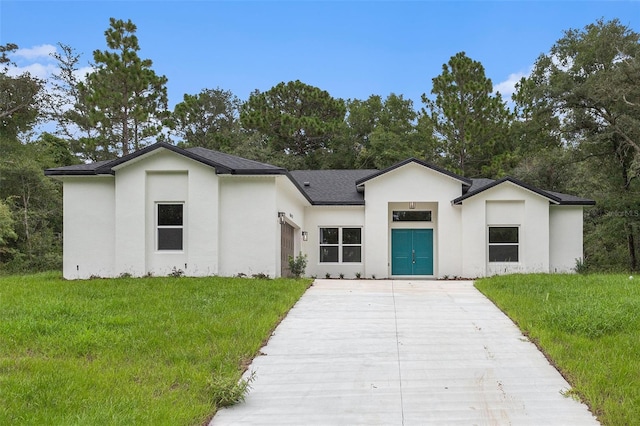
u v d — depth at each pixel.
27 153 34.91
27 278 17.66
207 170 17.44
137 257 17.39
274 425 5.87
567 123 30.19
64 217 18.14
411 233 23.41
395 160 41.81
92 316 10.27
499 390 6.90
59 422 5.50
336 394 6.84
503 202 21.62
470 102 38.75
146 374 7.17
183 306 11.48
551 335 9.10
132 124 39.62
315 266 23.34
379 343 9.27
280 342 9.34
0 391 6.29
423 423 5.89
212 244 17.33
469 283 17.23
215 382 6.64
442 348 8.91
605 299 11.67
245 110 46.75
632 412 5.79
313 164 44.28
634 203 27.56
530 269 21.27
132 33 37.34
